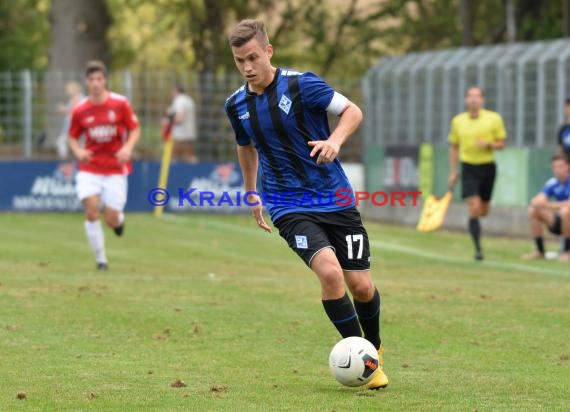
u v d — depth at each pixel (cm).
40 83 8238
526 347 3131
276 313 3678
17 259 5344
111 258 5503
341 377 2478
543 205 5781
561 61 6831
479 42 12350
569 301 4006
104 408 2350
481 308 3822
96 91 4769
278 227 2600
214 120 8362
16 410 2330
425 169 7744
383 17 12444
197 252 5909
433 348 3119
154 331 3331
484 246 6506
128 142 4822
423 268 5309
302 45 12438
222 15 11838
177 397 2458
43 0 13488
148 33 13050
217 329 3372
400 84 8181
